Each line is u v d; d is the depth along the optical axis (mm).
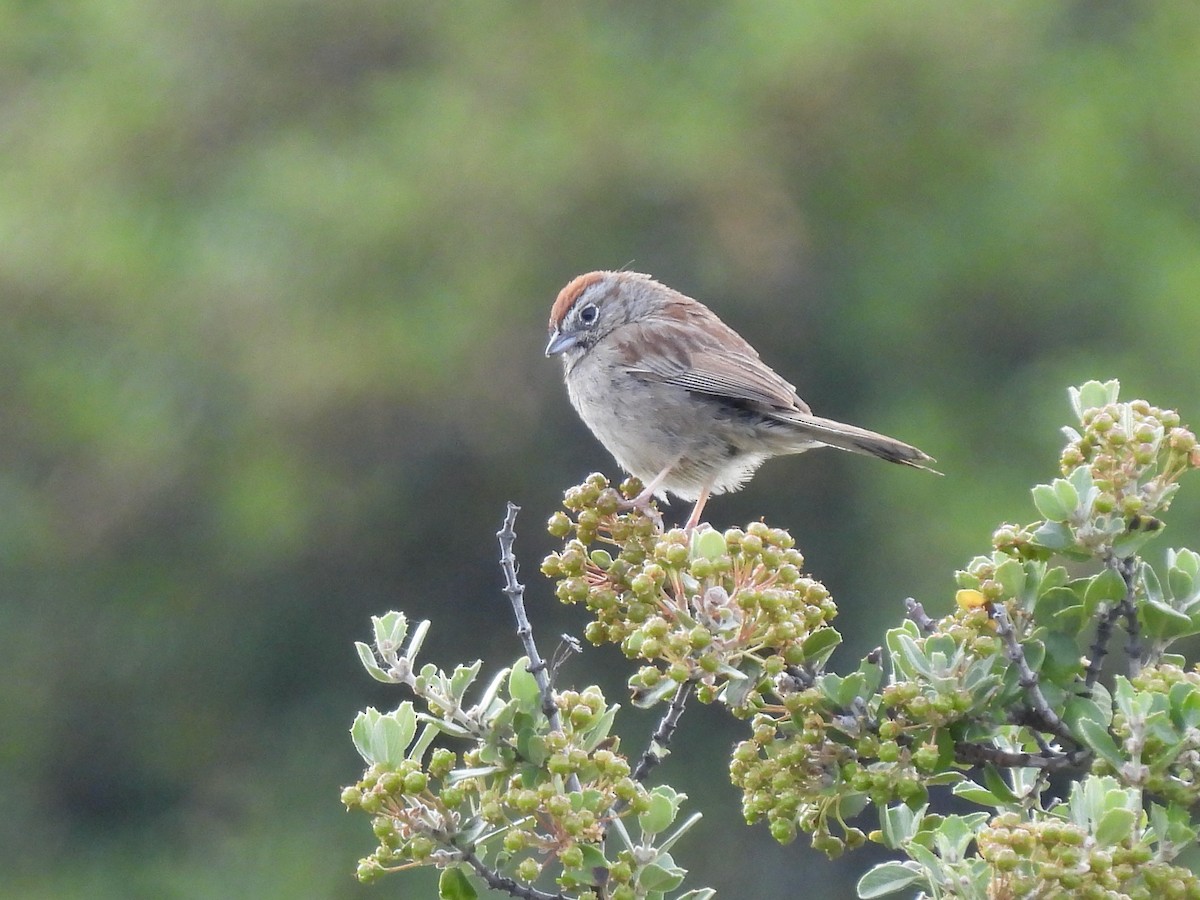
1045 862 3832
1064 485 4312
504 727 4176
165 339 16531
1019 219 17344
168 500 16297
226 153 17969
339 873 14906
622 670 15016
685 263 16703
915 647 4281
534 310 16266
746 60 17578
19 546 16188
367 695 15945
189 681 16125
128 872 15336
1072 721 4312
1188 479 14305
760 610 4230
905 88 17766
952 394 16859
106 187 17672
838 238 17469
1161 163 18000
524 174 16594
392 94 17625
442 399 15969
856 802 4418
